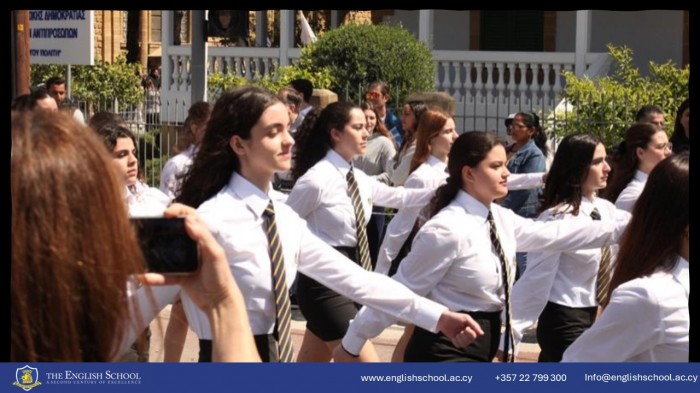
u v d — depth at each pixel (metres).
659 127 7.99
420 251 5.71
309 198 7.30
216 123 5.00
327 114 7.52
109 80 23.73
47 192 1.89
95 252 1.92
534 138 11.23
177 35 22.61
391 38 17.50
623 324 4.02
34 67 23.38
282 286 4.86
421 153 8.97
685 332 3.98
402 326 9.55
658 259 4.02
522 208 10.33
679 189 4.00
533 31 21.81
